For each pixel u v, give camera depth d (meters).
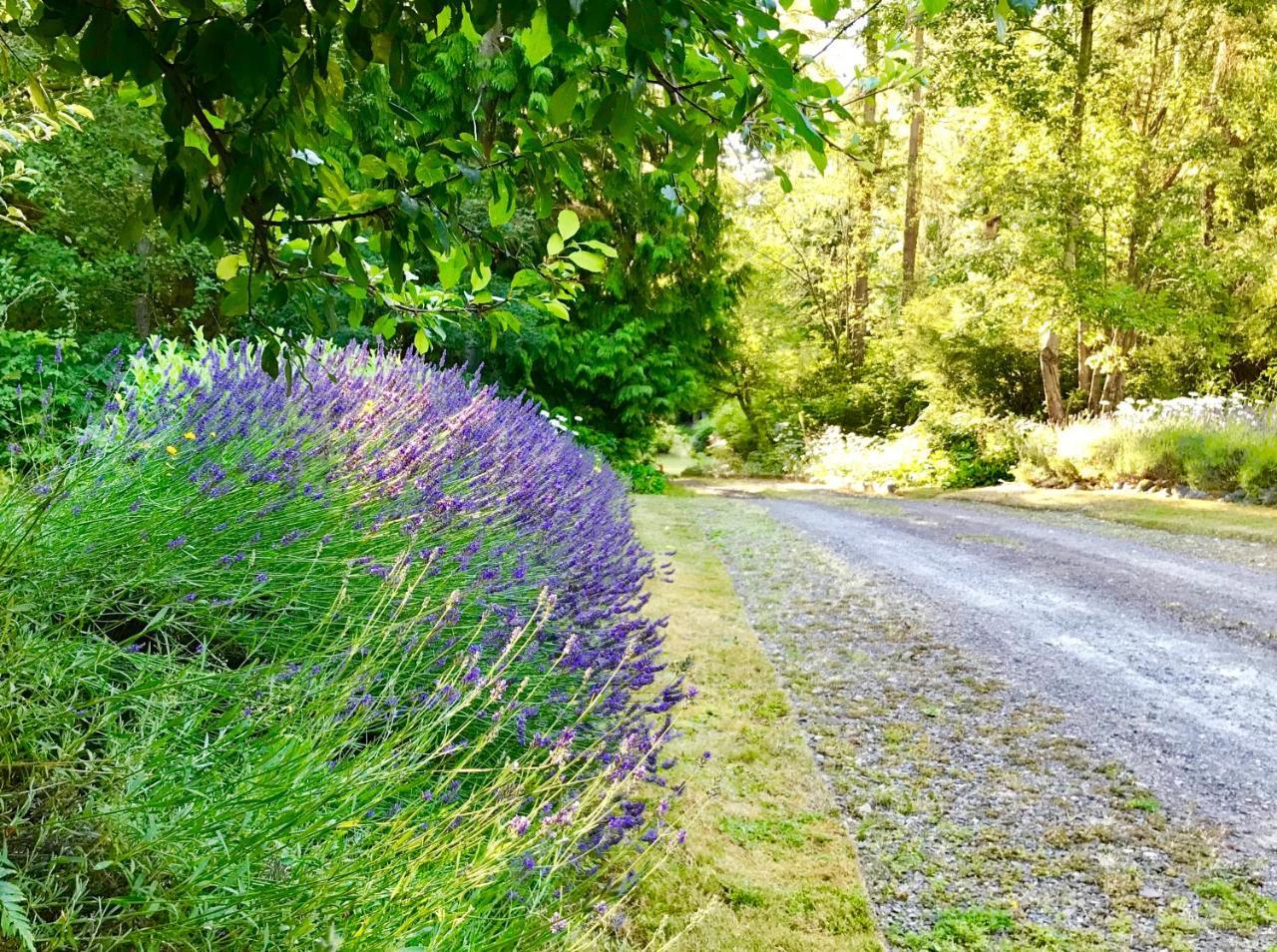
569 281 1.72
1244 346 17.55
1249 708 4.23
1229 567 7.75
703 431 32.53
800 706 4.07
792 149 1.45
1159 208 15.27
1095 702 4.30
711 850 2.54
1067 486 15.09
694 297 14.45
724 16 1.07
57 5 0.96
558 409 12.70
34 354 4.80
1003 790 3.28
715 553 8.16
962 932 2.38
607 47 1.25
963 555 8.56
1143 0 15.34
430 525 2.64
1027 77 15.20
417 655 1.95
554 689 2.48
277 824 1.38
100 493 2.07
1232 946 2.37
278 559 2.23
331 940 1.08
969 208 16.94
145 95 1.36
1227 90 15.80
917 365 22.20
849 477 20.52
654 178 1.51
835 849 2.67
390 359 4.14
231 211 1.14
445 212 1.35
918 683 4.52
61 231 6.34
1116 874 2.72
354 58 1.21
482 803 1.68
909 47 1.36
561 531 3.59
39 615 1.71
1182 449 12.80
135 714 1.72
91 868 1.27
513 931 1.53
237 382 3.05
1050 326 16.33
